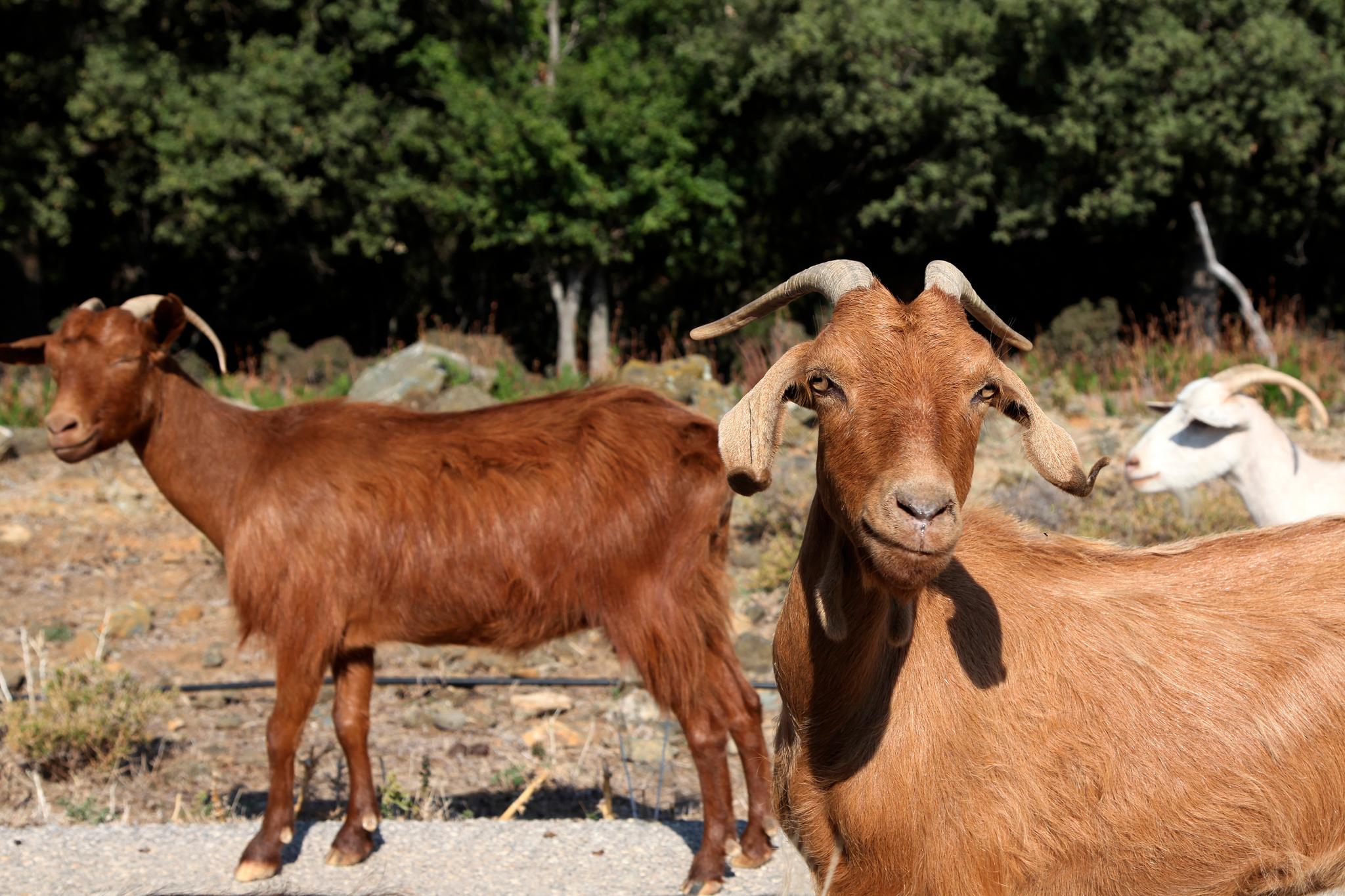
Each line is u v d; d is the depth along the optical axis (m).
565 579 5.09
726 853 4.89
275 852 4.88
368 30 23.08
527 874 4.88
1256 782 3.19
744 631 8.98
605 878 4.85
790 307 23.73
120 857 5.06
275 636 5.11
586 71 22.38
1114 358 16.20
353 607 5.14
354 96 22.98
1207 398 6.35
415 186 23.19
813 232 26.14
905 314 2.80
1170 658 3.29
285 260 26.20
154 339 5.36
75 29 23.00
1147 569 3.54
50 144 22.39
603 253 22.44
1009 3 19.14
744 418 2.83
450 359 14.84
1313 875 3.28
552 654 9.05
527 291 27.64
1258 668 3.27
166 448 5.35
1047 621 3.34
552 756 7.04
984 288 25.77
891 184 24.11
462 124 23.41
